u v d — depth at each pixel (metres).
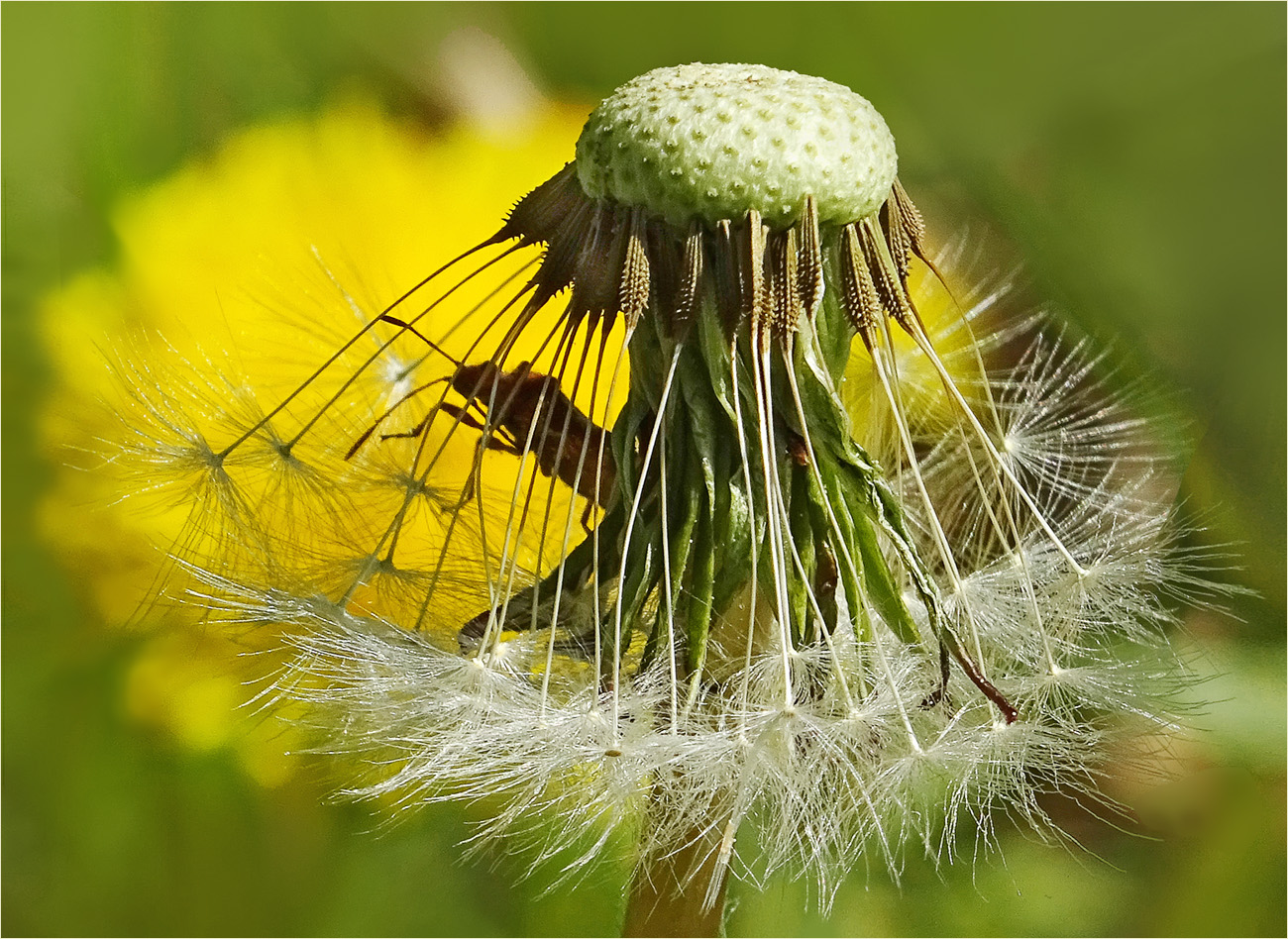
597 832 0.20
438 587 0.20
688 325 0.18
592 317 0.18
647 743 0.18
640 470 0.18
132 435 0.20
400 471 0.20
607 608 0.19
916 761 0.19
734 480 0.18
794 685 0.18
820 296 0.18
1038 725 0.19
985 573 0.20
